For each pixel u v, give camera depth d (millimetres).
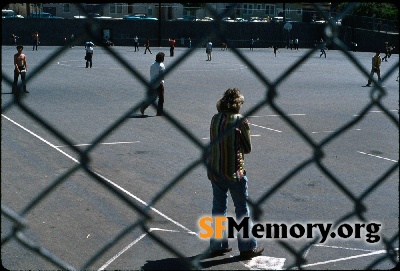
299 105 21672
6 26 50625
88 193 9227
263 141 14312
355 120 2338
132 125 15977
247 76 33438
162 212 8352
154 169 11172
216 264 6414
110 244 2193
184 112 19078
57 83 26828
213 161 5777
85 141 13641
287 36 58250
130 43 58875
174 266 6398
